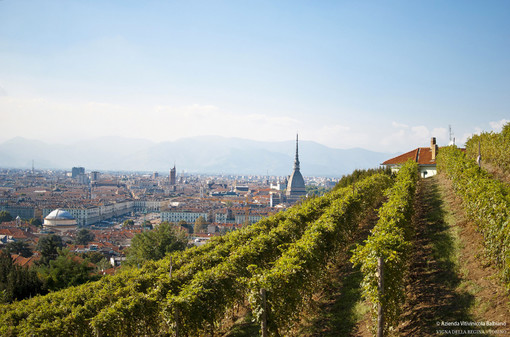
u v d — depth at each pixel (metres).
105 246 144.38
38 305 30.78
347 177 76.31
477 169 34.62
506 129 39.50
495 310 16.73
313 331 20.55
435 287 20.70
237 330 23.88
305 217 38.88
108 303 28.25
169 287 26.50
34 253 118.69
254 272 22.31
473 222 27.05
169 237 79.12
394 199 31.38
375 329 18.00
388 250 18.36
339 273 27.62
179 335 21.19
